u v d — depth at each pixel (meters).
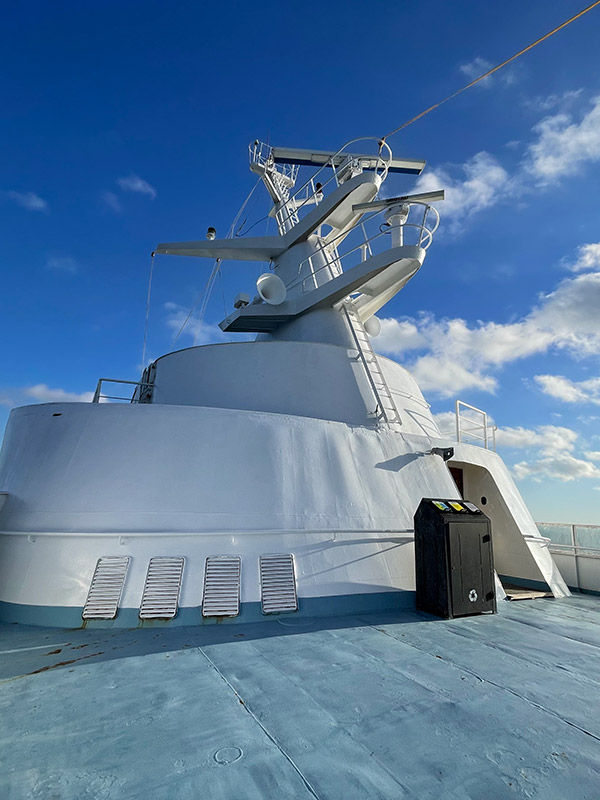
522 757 2.97
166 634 5.41
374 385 9.53
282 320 10.89
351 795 2.56
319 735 3.19
